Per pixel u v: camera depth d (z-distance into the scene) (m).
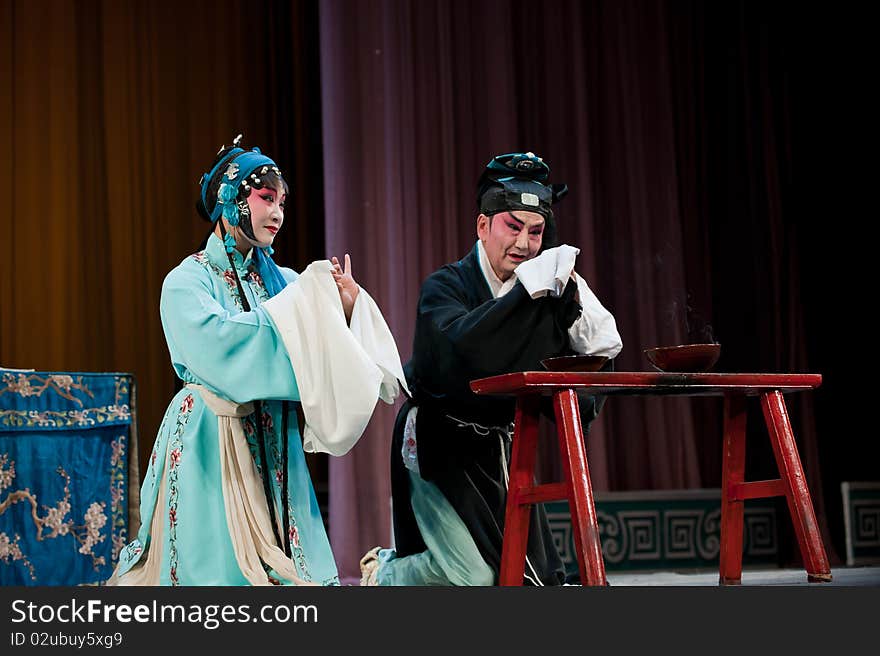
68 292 11.79
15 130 11.84
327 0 12.55
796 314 14.72
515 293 6.53
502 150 13.27
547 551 7.34
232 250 6.66
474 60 13.43
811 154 15.28
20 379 7.85
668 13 14.77
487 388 6.00
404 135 12.70
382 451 11.79
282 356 6.16
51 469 7.97
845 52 15.51
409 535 7.54
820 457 14.95
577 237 13.84
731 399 6.88
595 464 13.41
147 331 12.07
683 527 13.08
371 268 12.33
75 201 11.91
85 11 12.28
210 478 6.20
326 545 6.58
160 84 12.43
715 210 14.93
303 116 12.95
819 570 6.29
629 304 14.04
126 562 6.39
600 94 14.39
